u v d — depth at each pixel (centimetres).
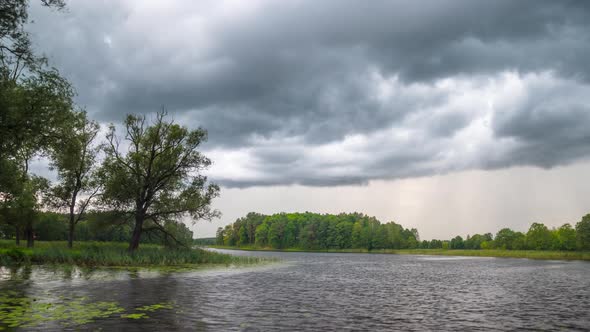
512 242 14388
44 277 2736
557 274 4631
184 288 2375
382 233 17562
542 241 12788
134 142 4850
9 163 3353
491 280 3703
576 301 2275
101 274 3069
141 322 1347
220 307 1739
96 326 1260
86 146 4869
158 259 4462
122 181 4653
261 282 2959
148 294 2050
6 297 1827
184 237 5603
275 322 1445
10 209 4966
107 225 4884
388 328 1409
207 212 4975
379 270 5084
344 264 6619
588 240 10681
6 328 1201
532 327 1502
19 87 2147
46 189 5097
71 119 2483
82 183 5044
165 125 4903
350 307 1875
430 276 4138
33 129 2144
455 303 2119
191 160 4906
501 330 1434
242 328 1321
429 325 1488
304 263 6650
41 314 1431
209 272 3659
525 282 3525
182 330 1257
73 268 3538
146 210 4916
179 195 4969
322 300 2092
